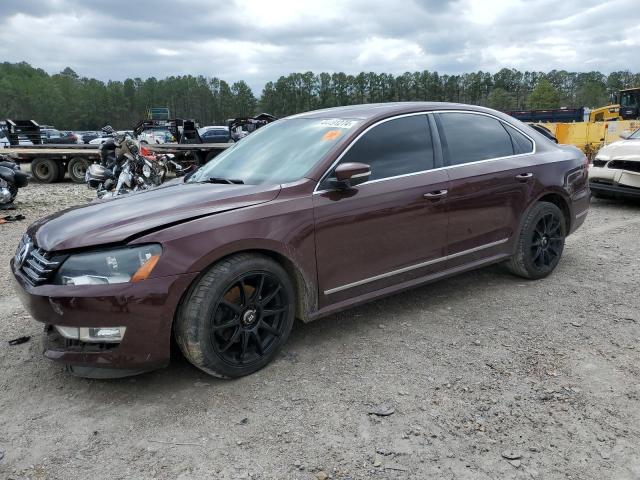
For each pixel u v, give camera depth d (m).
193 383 3.23
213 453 2.58
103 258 2.88
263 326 3.31
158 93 127.31
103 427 2.81
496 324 4.01
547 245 4.96
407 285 3.97
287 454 2.56
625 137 9.49
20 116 116.69
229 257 3.13
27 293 2.96
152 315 2.89
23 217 8.94
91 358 2.91
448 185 4.07
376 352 3.59
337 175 3.38
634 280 4.93
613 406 2.91
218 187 3.60
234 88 129.75
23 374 3.39
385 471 2.43
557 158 4.96
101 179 9.91
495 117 4.73
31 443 2.69
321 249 3.46
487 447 2.59
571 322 4.02
